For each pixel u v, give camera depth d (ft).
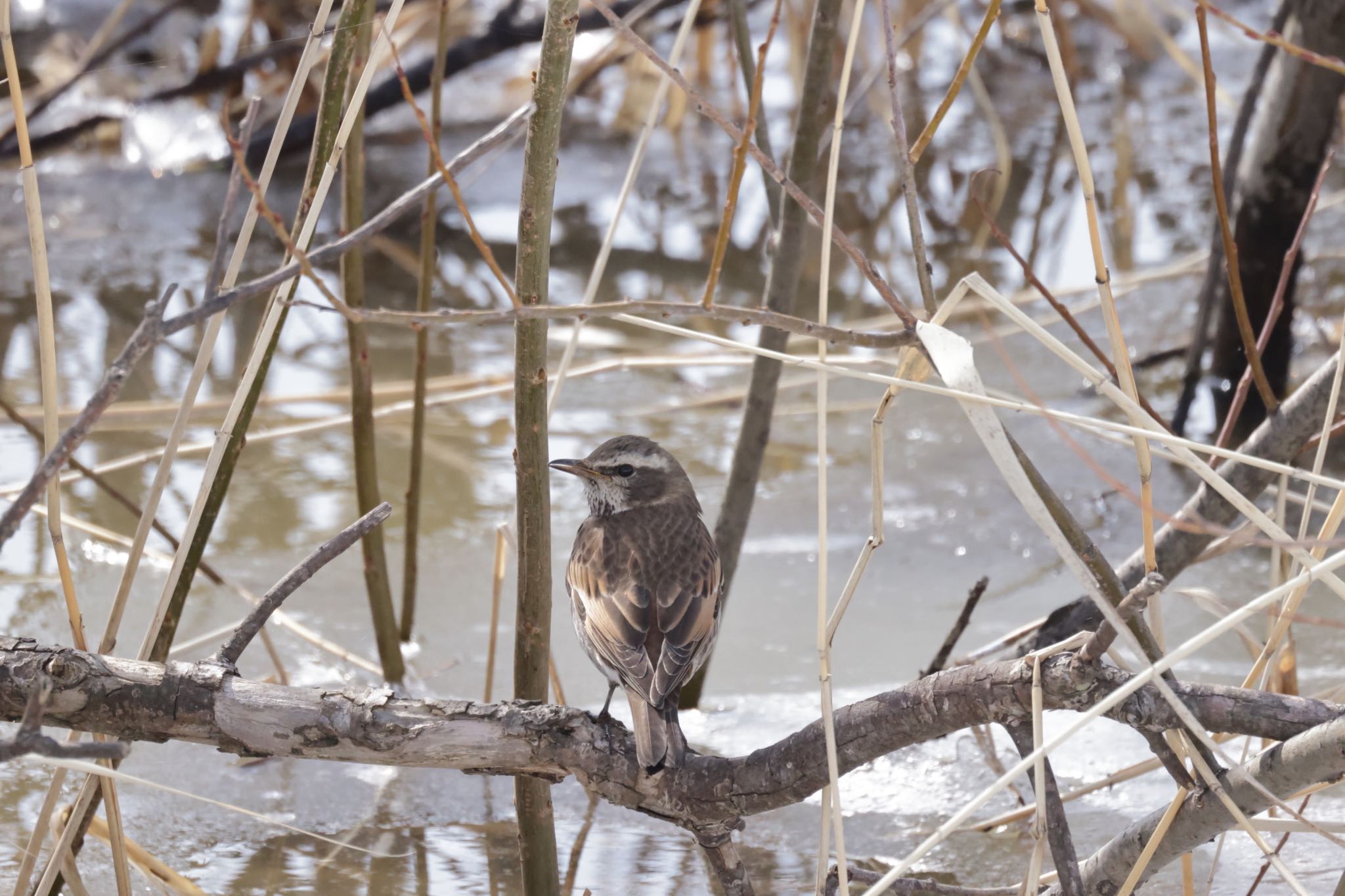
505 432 46.80
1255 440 26.50
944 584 37.86
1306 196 41.91
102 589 36.94
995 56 75.41
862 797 29.17
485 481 43.57
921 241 19.63
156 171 61.62
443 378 48.49
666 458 30.78
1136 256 56.65
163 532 32.32
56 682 20.62
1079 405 46.83
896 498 42.42
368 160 64.59
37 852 22.03
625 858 27.22
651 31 65.36
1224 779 19.56
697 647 26.14
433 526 40.96
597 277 25.71
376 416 38.04
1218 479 18.22
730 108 67.77
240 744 21.03
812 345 50.29
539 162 19.71
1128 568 28.25
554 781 21.74
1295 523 37.86
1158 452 21.45
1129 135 68.74
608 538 28.14
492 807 29.14
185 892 24.20
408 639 35.09
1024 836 27.48
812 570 38.83
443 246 58.85
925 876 26.45
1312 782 18.83
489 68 71.87
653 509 29.58
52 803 21.94
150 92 62.85
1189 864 22.12
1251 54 75.82
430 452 45.34
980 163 65.98
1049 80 74.49
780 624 36.17
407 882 26.35
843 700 32.22
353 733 20.72
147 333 16.71
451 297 54.54
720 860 22.16
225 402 46.29
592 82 71.92
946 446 45.75
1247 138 53.52
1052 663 19.27
